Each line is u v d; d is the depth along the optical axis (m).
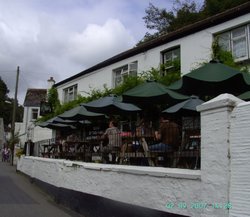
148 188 6.06
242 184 4.16
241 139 4.25
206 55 14.77
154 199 5.87
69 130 19.39
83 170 8.81
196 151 7.09
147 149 8.62
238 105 4.37
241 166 4.21
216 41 13.89
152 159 8.27
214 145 4.61
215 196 4.52
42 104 28.81
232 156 4.35
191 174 5.04
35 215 8.74
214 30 14.68
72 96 26.34
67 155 14.04
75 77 25.45
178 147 7.86
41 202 10.66
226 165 4.39
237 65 13.46
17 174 19.66
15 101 37.66
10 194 12.09
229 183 4.35
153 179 5.94
